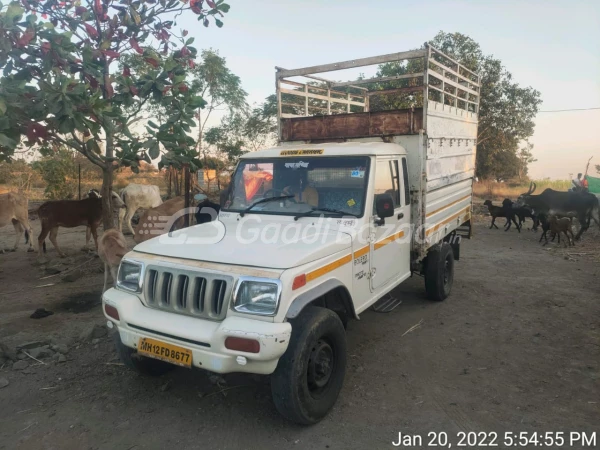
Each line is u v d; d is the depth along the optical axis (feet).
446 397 13.10
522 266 29.81
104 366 15.14
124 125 20.20
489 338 17.54
